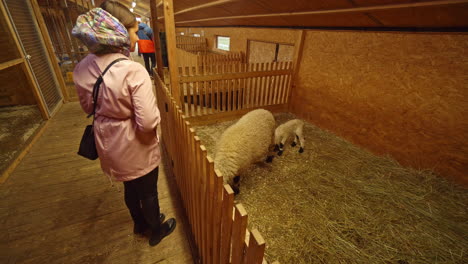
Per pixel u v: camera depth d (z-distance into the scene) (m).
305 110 4.41
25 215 2.01
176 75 2.68
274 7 1.90
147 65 6.98
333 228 1.97
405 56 2.61
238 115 4.41
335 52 3.52
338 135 3.73
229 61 7.04
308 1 1.55
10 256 1.66
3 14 3.10
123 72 1.04
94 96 1.09
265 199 2.28
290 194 2.36
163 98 2.39
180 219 2.02
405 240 1.85
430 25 1.37
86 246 1.75
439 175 2.50
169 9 2.32
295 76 4.47
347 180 2.59
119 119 1.17
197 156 1.21
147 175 1.42
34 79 3.67
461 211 2.11
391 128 2.90
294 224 2.00
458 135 2.28
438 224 1.99
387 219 2.05
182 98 3.72
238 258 0.81
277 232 1.92
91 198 2.24
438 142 2.46
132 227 1.94
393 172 2.71
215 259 1.17
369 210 2.16
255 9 2.08
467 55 2.11
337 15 1.69
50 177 2.52
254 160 2.42
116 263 1.63
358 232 1.93
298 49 4.21
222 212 0.90
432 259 1.70
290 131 3.19
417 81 2.54
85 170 2.66
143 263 1.64
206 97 3.97
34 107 4.45
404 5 1.17
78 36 1.02
